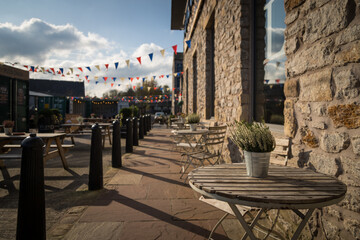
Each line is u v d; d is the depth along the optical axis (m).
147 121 11.82
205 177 1.47
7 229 2.07
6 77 8.85
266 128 1.50
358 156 1.37
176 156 5.46
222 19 4.71
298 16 1.96
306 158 1.86
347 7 1.43
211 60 6.64
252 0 3.58
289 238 1.94
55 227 2.09
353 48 1.39
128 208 2.51
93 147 3.09
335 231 1.49
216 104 5.27
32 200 1.61
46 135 3.96
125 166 4.45
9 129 4.19
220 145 4.80
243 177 1.48
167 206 2.57
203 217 2.31
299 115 1.95
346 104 1.45
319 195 1.13
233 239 1.91
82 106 19.27
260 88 3.42
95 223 2.17
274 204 1.08
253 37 3.58
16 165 4.59
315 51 1.73
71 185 3.31
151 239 1.91
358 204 1.34
